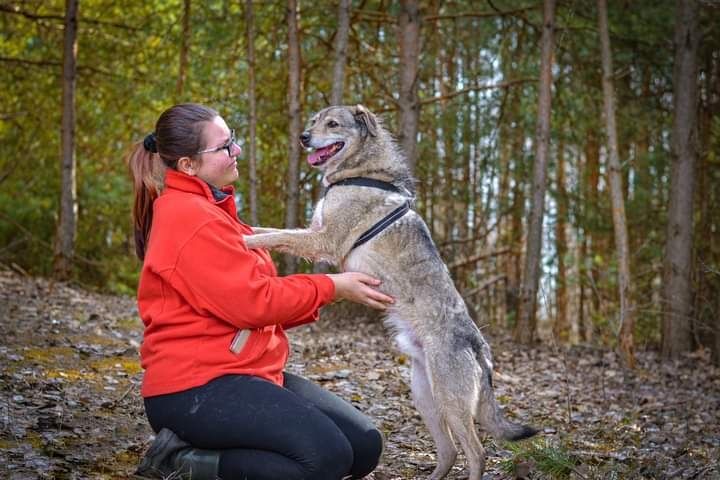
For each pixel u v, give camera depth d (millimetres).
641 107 11578
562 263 14258
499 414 4031
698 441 5406
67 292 9828
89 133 13188
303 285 3277
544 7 9836
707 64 11586
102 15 12492
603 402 6512
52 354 5902
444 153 13375
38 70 12750
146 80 12078
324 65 12305
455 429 3957
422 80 12906
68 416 4355
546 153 9961
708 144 11812
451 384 3984
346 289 3473
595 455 4512
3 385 4816
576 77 11570
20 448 3760
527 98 11586
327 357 7184
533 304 10047
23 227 12992
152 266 3072
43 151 13336
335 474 3078
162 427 3168
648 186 11969
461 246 14203
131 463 3816
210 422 3047
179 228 3088
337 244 4340
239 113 11719
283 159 12375
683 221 10047
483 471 3912
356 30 12039
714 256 11586
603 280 12852
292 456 3039
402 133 9938
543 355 9016
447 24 13234
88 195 13016
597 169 13828
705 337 10914
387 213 4305
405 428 5000
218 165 3346
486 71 12516
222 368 3096
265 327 3250
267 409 3047
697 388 7840
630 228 12727
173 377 3080
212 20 11062
